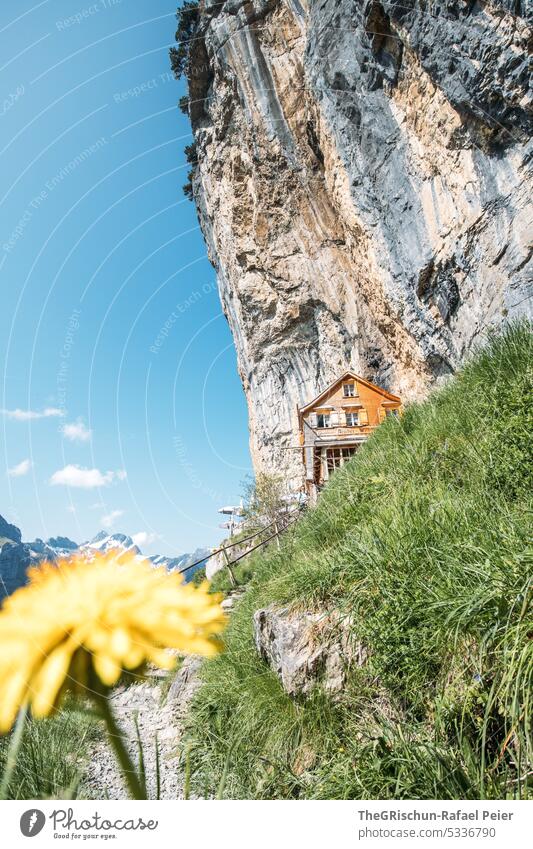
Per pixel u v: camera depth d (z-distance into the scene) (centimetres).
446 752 449
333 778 499
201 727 786
